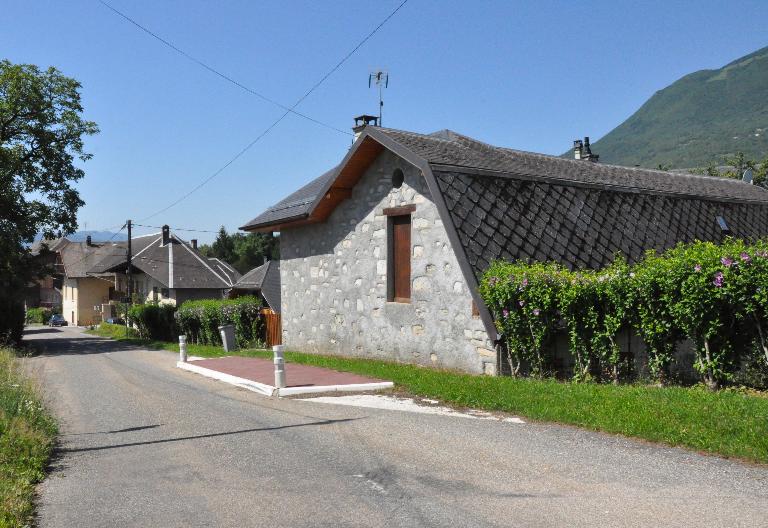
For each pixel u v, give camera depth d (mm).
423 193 12945
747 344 8031
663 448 6203
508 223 12023
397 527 4562
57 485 6047
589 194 13742
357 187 15273
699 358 8320
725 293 7805
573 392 8477
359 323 15242
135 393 12227
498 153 15289
